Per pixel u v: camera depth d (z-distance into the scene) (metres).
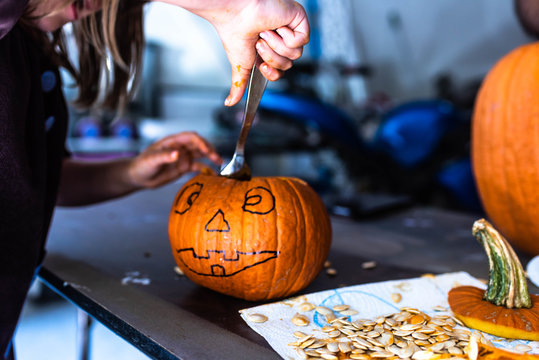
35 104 0.51
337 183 2.58
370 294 0.52
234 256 0.51
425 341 0.42
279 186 0.55
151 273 0.62
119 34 0.61
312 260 0.54
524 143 0.67
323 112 1.61
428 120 1.74
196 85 3.62
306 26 0.43
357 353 0.40
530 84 0.68
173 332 0.45
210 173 0.62
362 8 4.07
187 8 0.43
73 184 0.76
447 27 3.73
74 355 1.41
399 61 4.11
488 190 0.74
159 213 1.03
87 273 0.61
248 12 0.42
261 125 2.61
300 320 0.46
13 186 0.47
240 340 0.43
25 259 0.49
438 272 0.64
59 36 0.57
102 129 2.64
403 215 1.03
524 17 0.71
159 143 0.74
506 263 0.46
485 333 0.44
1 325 0.47
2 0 0.41
